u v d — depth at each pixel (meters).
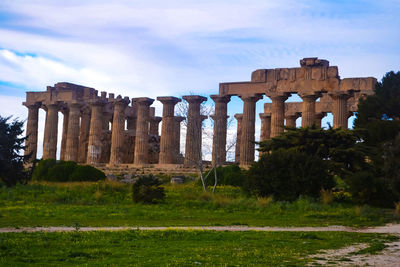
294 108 75.75
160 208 35.69
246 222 29.14
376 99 53.22
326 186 39.38
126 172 65.94
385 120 49.69
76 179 56.44
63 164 58.50
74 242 19.17
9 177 48.19
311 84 58.16
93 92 77.06
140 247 18.67
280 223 28.86
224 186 50.03
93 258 16.42
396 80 54.78
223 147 63.03
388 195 37.47
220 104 63.84
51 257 16.31
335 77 57.12
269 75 60.97
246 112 61.84
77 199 39.50
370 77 56.03
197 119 64.75
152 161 83.06
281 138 46.84
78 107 75.12
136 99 77.12
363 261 16.86
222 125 63.41
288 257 17.34
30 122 79.25
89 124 80.06
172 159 70.00
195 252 17.81
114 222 27.66
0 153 48.44
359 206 36.66
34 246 18.23
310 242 20.81
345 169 43.06
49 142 76.62
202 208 36.31
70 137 74.56
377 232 25.06
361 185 37.91
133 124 85.25
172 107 70.00
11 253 16.72
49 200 39.22
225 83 63.91
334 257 17.55
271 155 41.12
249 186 41.16
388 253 18.47
